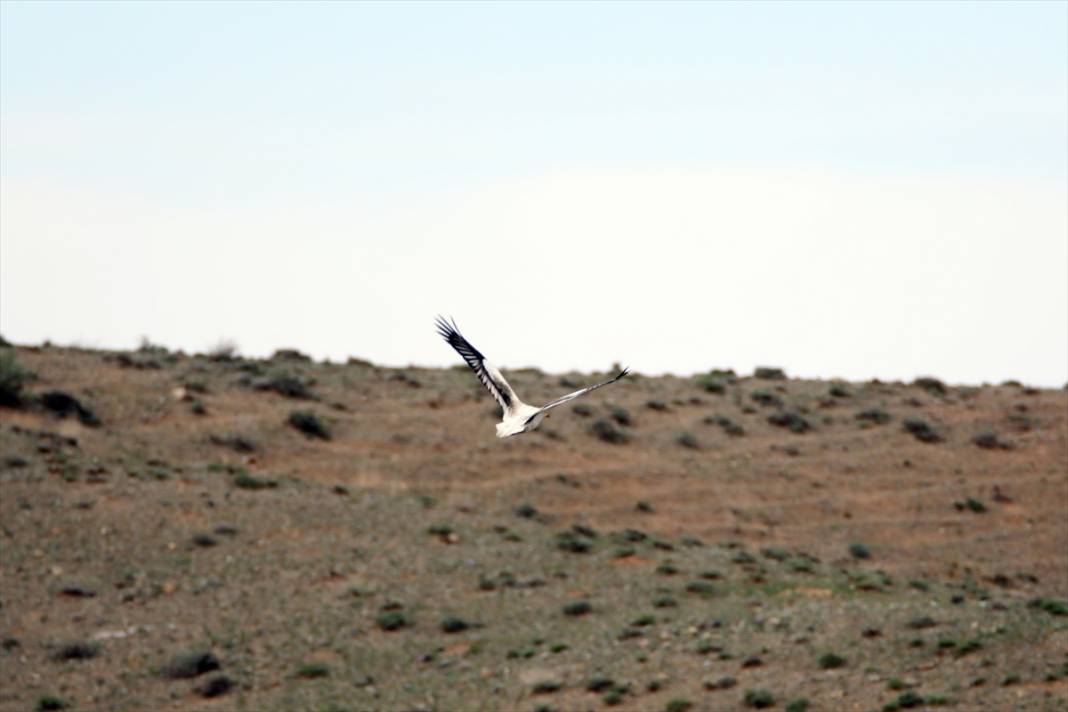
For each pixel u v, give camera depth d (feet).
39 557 167.12
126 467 199.62
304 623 153.58
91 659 144.05
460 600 161.27
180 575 166.50
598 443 237.25
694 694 124.88
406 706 130.41
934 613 140.56
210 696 135.95
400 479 213.46
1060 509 222.07
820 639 135.33
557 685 130.93
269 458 214.07
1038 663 122.72
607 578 169.89
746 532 210.38
